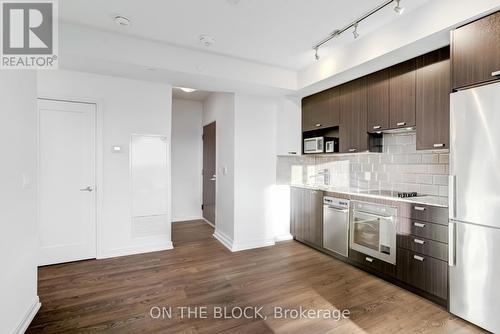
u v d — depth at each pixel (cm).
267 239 403
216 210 446
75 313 212
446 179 269
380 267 280
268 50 304
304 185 412
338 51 304
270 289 256
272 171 410
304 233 395
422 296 243
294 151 413
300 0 211
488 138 186
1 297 161
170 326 197
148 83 351
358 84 323
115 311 216
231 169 390
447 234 219
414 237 245
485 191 189
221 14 231
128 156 344
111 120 332
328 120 369
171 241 381
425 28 215
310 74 348
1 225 162
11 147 176
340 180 394
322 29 257
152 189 360
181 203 557
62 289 252
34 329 192
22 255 190
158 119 358
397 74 277
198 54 305
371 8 223
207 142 528
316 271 300
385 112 289
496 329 184
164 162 365
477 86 193
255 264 320
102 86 325
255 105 397
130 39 272
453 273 209
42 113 300
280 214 420
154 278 278
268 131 407
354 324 201
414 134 299
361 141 320
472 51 194
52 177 307
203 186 561
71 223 318
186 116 558
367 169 354
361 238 304
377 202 282
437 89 240
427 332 191
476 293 195
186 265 314
